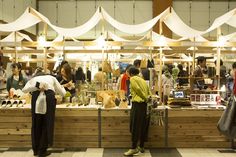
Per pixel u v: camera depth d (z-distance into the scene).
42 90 4.69
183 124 5.25
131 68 4.96
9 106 5.26
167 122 5.24
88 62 9.59
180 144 5.27
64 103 5.55
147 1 14.80
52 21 14.78
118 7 14.74
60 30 6.73
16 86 6.14
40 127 4.75
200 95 5.56
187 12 14.71
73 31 6.78
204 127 5.25
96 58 9.45
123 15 14.75
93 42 6.99
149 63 6.45
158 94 6.08
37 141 4.74
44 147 4.70
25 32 12.68
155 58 8.12
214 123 5.25
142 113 4.79
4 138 5.24
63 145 5.23
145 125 4.94
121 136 5.23
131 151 4.80
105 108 5.21
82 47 7.57
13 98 5.60
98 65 9.43
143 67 6.22
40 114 4.69
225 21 6.13
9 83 6.14
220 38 6.56
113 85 6.81
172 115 5.23
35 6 14.69
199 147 5.28
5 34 8.74
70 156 4.75
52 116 4.71
